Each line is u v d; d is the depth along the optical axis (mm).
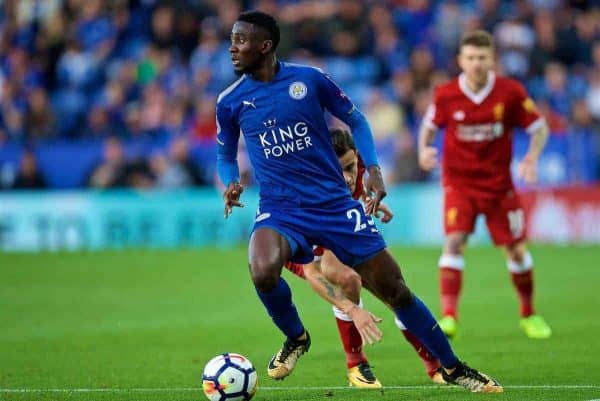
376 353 30188
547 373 26062
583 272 50469
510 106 33750
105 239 63562
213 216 63750
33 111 68875
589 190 62844
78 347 31828
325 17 73375
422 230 63406
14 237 63281
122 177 64125
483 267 53219
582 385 24156
